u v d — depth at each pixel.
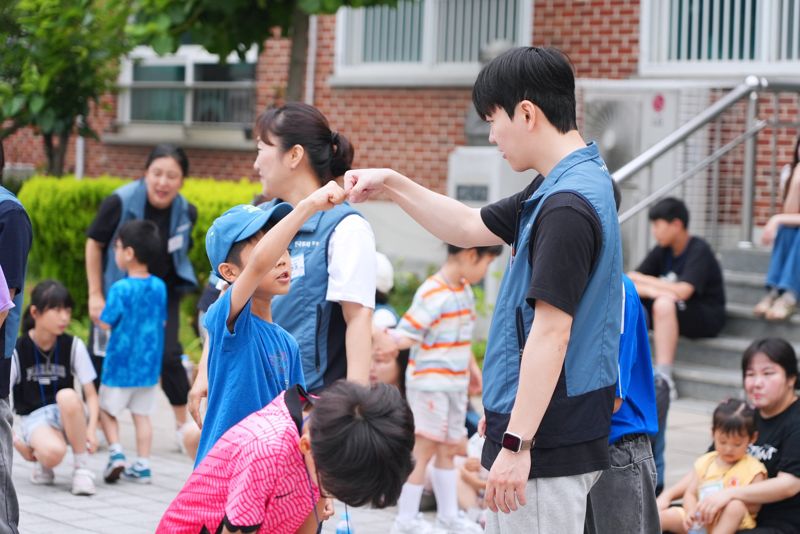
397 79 22.69
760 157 18.38
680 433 13.22
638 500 6.77
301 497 5.16
